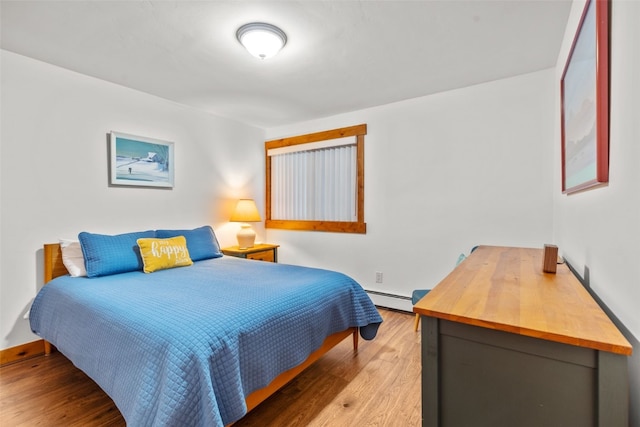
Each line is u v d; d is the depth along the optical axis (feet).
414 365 7.22
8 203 7.35
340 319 6.98
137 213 9.73
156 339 4.33
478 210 9.34
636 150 2.75
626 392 2.37
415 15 5.86
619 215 3.17
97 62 7.80
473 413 2.97
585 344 2.43
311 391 6.22
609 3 3.42
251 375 4.75
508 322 2.76
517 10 5.74
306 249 13.17
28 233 7.63
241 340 4.67
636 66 2.73
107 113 9.00
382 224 11.16
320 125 12.67
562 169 6.51
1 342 7.27
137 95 9.68
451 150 9.75
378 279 11.32
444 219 9.94
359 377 6.72
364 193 11.55
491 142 9.10
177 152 10.82
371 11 5.73
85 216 8.60
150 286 6.57
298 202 13.38
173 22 6.08
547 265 4.74
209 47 7.05
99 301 5.70
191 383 3.92
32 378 6.66
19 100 7.47
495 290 3.76
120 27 6.26
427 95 10.11
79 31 6.43
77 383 6.47
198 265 9.01
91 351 5.19
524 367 2.74
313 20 6.00
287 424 5.26
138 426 3.81
